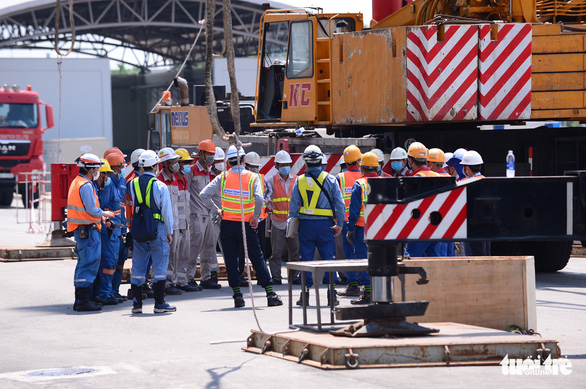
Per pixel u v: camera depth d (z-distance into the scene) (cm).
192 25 12119
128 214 2545
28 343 1919
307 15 3481
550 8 3259
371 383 1460
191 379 1526
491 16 3159
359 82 3077
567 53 2938
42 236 5081
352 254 2608
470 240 1669
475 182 1662
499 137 3206
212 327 2088
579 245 3878
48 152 11619
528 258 1917
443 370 1561
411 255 2444
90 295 2489
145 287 2675
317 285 1777
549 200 1691
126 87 17488
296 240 2922
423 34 2875
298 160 3550
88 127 13238
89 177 2405
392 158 2759
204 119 4612
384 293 1700
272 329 1978
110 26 11912
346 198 2636
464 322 1909
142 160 2355
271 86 3772
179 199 2733
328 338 1698
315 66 3400
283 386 1455
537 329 2006
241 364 1647
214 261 2875
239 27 12531
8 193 8744
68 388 1477
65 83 13100
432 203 1656
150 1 12488
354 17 3638
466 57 2881
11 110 8406
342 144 3441
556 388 1428
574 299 2516
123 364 1669
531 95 2928
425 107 2884
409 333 1702
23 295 2744
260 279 2428
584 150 3189
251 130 4644
